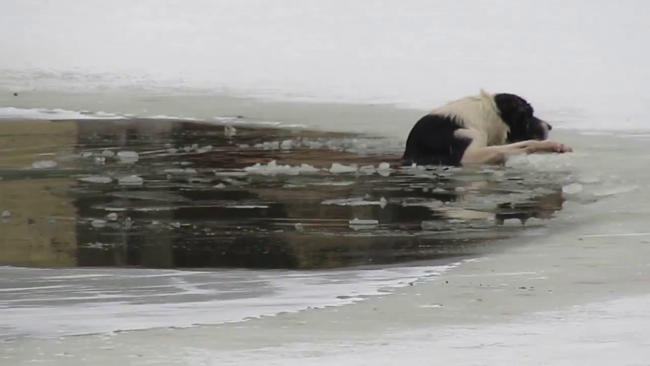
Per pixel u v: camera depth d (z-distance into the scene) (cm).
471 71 8075
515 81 7562
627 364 1766
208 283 2544
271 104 6781
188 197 3809
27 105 6769
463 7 10981
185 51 9538
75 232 3200
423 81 7712
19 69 8656
